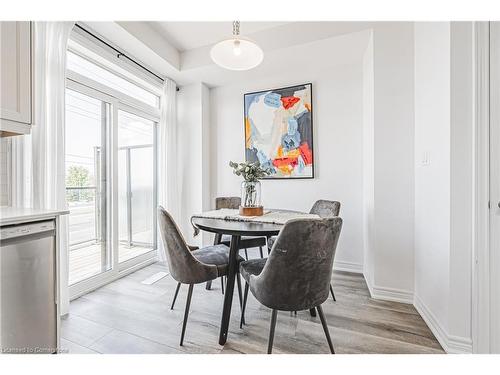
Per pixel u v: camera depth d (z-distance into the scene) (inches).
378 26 84.2
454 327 56.2
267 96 124.8
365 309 76.3
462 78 55.4
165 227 58.1
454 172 56.0
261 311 75.3
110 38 93.4
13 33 54.0
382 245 83.6
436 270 63.6
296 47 97.6
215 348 57.9
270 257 47.1
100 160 99.1
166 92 125.0
